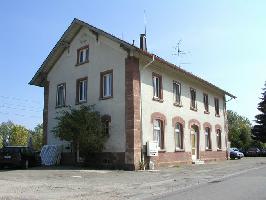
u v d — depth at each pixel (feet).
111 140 72.28
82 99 82.12
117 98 72.84
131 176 56.34
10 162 70.95
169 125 81.92
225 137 117.91
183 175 57.88
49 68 91.86
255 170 67.41
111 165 71.26
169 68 81.30
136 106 70.64
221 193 36.11
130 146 68.90
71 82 84.64
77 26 82.94
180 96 88.63
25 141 237.04
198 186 42.68
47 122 89.97
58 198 35.06
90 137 69.21
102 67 77.10
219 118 114.32
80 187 42.88
